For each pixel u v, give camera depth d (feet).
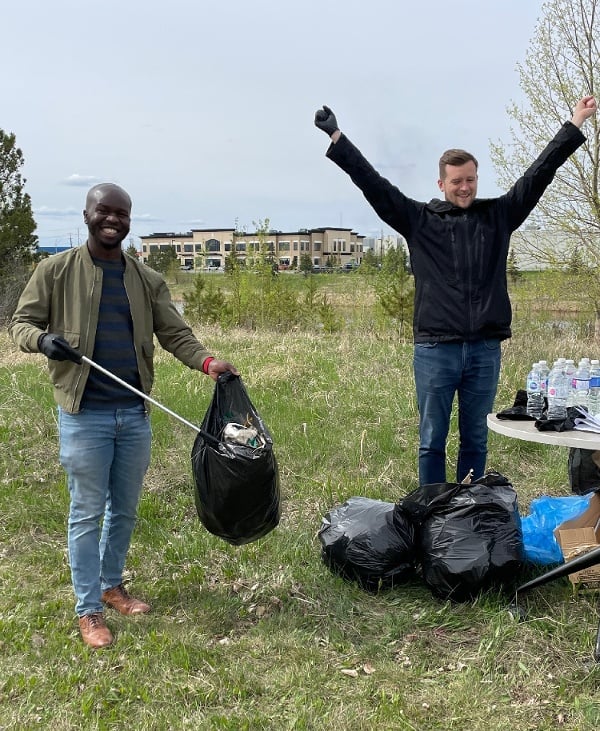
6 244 59.47
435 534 11.43
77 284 10.14
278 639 10.42
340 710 8.84
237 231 58.85
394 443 18.76
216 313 55.26
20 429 19.48
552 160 12.25
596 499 12.03
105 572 11.28
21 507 15.06
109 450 10.44
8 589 11.93
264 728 8.57
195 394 23.39
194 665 9.80
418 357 12.86
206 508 10.36
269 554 13.10
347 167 12.30
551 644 10.06
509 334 12.89
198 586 12.17
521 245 41.06
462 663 9.80
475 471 13.52
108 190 10.01
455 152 12.40
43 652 10.10
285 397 23.40
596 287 40.11
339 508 12.76
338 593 11.64
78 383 10.02
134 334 10.53
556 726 8.57
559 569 10.42
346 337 36.96
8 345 35.65
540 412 11.23
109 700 9.10
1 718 8.78
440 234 12.45
